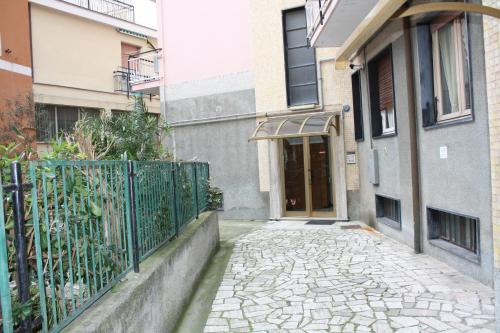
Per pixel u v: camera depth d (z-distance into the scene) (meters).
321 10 7.88
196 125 12.25
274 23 11.05
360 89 9.38
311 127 10.01
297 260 6.55
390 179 7.70
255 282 5.55
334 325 3.98
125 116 6.75
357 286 5.05
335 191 10.57
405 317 4.03
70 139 4.49
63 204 2.52
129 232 3.53
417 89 6.34
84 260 2.69
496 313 3.57
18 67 9.97
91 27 17.14
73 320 2.49
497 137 3.60
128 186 3.61
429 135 6.02
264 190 11.29
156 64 13.65
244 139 11.55
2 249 1.92
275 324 4.11
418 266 5.68
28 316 2.05
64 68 15.84
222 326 4.16
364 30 4.50
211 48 11.98
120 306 2.80
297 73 10.95
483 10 3.41
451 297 4.45
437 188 5.84
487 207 4.64
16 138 8.59
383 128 8.44
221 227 10.50
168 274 4.13
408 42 6.41
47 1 15.05
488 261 4.68
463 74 5.38
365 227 9.11
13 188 2.08
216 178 11.92
